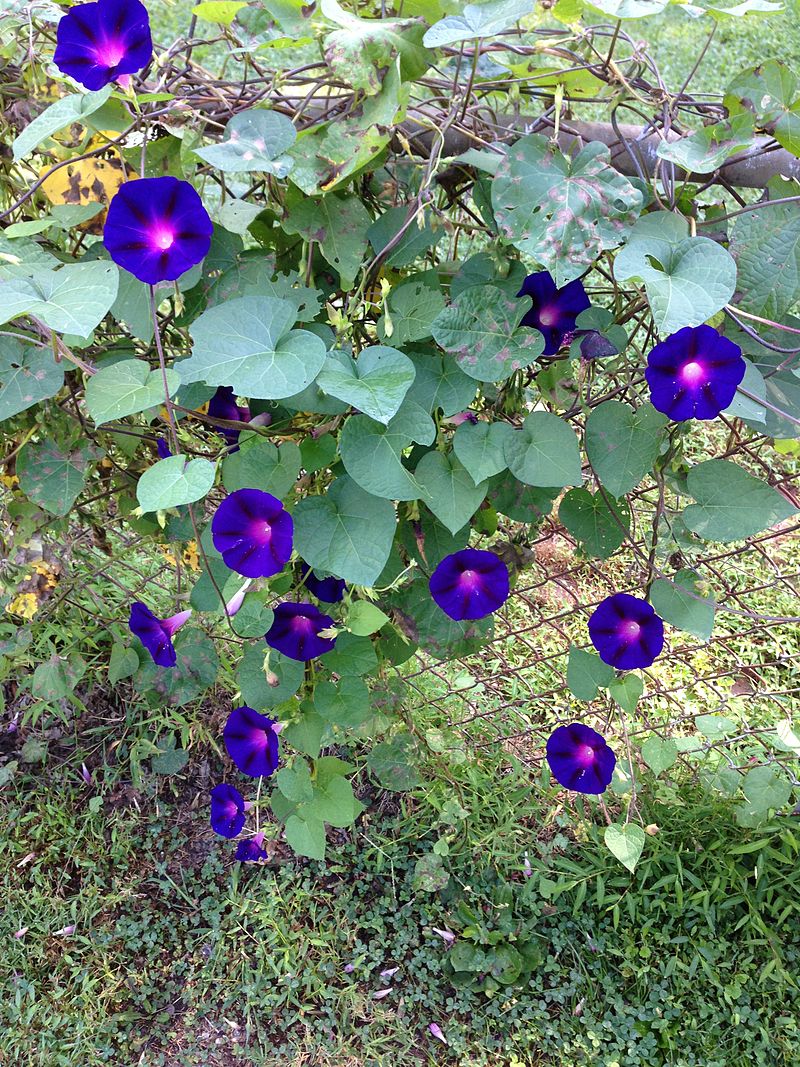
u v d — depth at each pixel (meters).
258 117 0.66
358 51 0.62
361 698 0.82
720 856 1.13
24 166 0.79
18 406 0.71
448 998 1.07
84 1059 1.02
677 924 1.12
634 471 0.75
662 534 0.82
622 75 0.71
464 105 0.69
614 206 0.66
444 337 0.70
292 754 0.92
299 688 0.85
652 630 0.80
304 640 0.77
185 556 0.94
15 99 0.75
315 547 0.71
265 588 0.74
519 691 1.29
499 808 1.17
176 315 0.77
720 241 0.76
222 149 0.65
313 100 0.73
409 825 1.18
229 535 0.67
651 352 0.66
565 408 0.83
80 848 1.18
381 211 0.80
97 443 0.84
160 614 1.29
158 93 0.66
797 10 0.67
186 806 1.22
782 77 0.68
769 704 1.28
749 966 1.08
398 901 1.14
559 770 0.90
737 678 1.21
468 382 0.73
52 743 1.26
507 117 0.76
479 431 0.73
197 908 1.14
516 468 0.72
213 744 1.23
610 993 1.07
